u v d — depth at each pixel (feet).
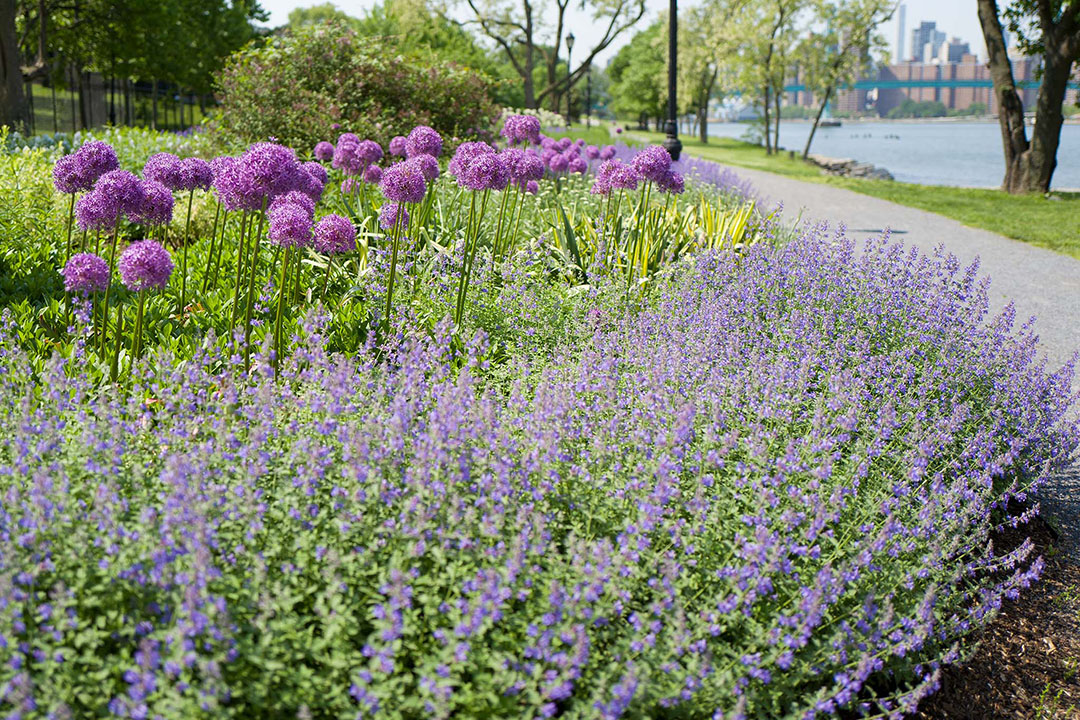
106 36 102.47
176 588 8.84
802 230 31.94
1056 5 76.59
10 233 24.44
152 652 7.64
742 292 20.95
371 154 26.91
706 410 14.29
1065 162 161.89
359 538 10.20
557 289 22.52
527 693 8.75
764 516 11.46
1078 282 36.73
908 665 11.17
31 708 7.18
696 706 9.46
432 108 51.70
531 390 15.57
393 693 8.59
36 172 30.96
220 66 135.03
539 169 24.56
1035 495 17.78
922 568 12.15
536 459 11.63
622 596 9.84
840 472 13.75
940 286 21.90
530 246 23.79
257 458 10.93
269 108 47.03
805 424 15.31
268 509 10.55
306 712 7.48
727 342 17.51
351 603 9.45
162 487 10.78
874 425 15.15
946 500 13.06
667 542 11.47
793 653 10.57
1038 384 18.60
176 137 50.90
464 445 11.80
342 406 12.34
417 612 9.31
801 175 102.22
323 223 18.02
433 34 160.97
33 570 8.66
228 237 26.11
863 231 50.62
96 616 9.18
